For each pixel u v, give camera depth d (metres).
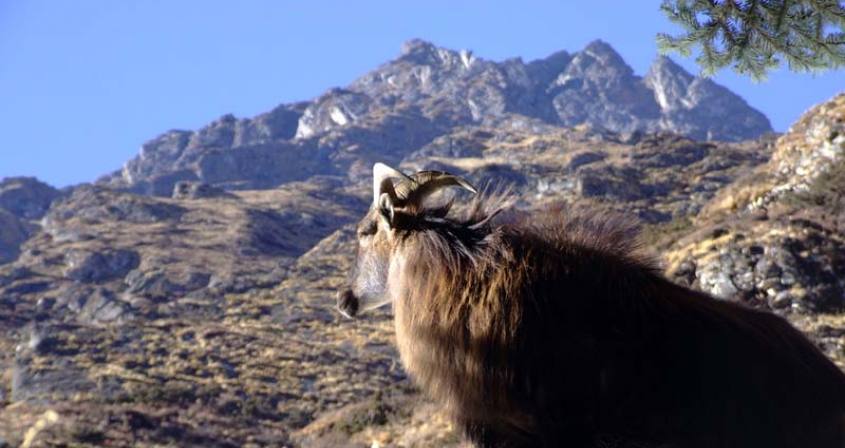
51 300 180.88
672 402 14.30
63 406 85.00
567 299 14.79
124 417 78.75
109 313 161.25
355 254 17.84
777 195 78.94
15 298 186.25
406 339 15.81
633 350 14.48
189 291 176.88
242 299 161.38
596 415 14.54
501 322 14.85
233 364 114.94
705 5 20.58
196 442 75.44
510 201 16.30
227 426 83.25
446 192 17.30
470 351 15.04
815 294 61.19
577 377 14.56
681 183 191.75
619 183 184.38
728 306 15.20
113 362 113.19
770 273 63.12
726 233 70.75
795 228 67.56
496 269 15.19
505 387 14.83
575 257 15.05
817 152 81.75
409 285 15.83
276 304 155.75
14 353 130.25
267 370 112.38
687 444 14.29
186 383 103.00
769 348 14.48
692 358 14.35
